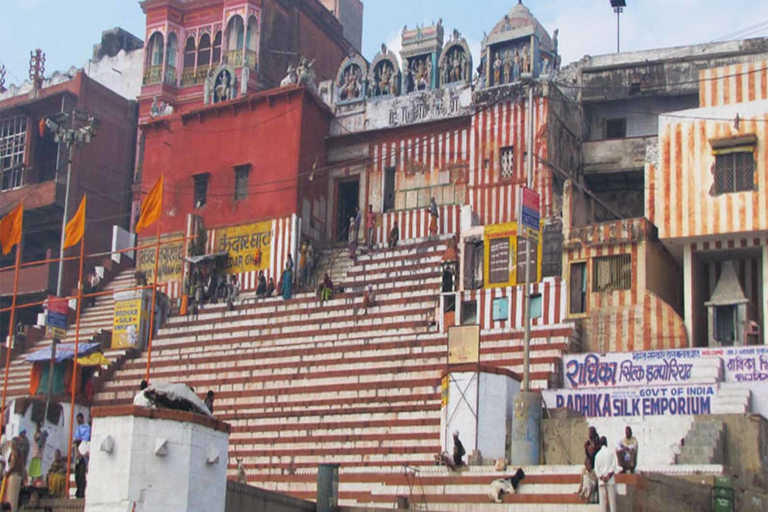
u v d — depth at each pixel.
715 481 20.44
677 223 28.98
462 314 31.75
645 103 38.81
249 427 29.98
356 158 40.94
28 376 37.78
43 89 50.69
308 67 40.84
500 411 23.52
